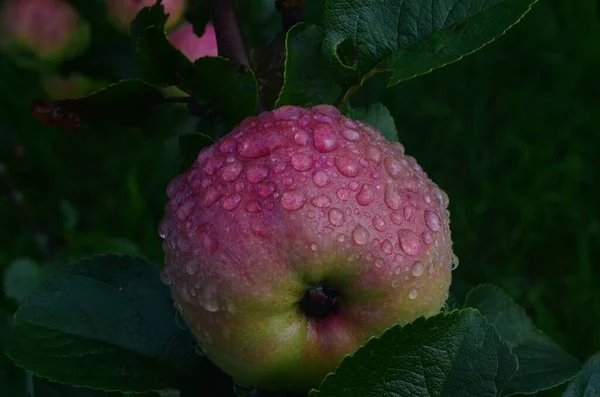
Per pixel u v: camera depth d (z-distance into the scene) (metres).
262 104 0.49
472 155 1.06
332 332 0.44
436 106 1.11
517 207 0.99
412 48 0.46
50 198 1.03
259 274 0.42
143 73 0.48
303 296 0.43
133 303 0.48
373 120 0.49
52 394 0.50
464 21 0.46
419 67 0.46
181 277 0.43
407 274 0.43
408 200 0.43
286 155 0.43
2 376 0.55
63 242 0.87
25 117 1.07
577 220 0.97
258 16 0.67
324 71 0.47
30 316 0.47
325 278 0.43
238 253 0.42
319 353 0.44
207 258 0.43
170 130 0.50
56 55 0.71
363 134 0.44
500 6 0.45
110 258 0.49
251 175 0.43
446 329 0.43
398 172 0.44
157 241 0.95
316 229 0.42
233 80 0.47
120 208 1.03
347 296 0.43
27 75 1.06
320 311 0.44
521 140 1.07
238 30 0.49
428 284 0.43
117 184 1.06
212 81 0.47
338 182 0.43
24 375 0.57
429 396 0.43
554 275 0.95
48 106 0.48
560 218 0.98
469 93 1.13
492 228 0.99
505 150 1.06
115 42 0.59
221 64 0.47
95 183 1.06
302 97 0.47
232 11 0.49
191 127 0.52
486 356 0.43
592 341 0.86
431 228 0.44
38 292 0.48
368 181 0.43
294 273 0.42
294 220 0.42
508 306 0.51
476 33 0.45
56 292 0.48
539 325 0.84
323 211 0.42
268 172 0.43
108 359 0.47
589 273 0.91
